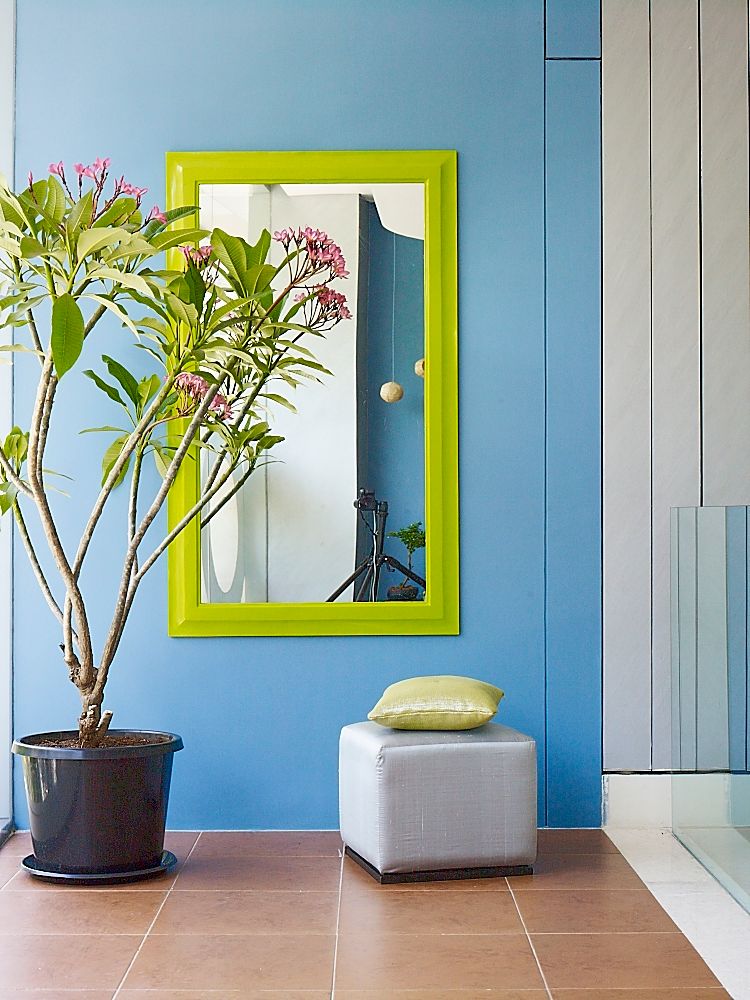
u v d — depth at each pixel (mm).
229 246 3311
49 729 3994
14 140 4020
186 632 4000
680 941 2852
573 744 4035
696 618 3627
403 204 4039
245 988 2547
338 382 4023
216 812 4008
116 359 4023
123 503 4027
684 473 4055
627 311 4059
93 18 4035
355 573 4012
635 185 4059
